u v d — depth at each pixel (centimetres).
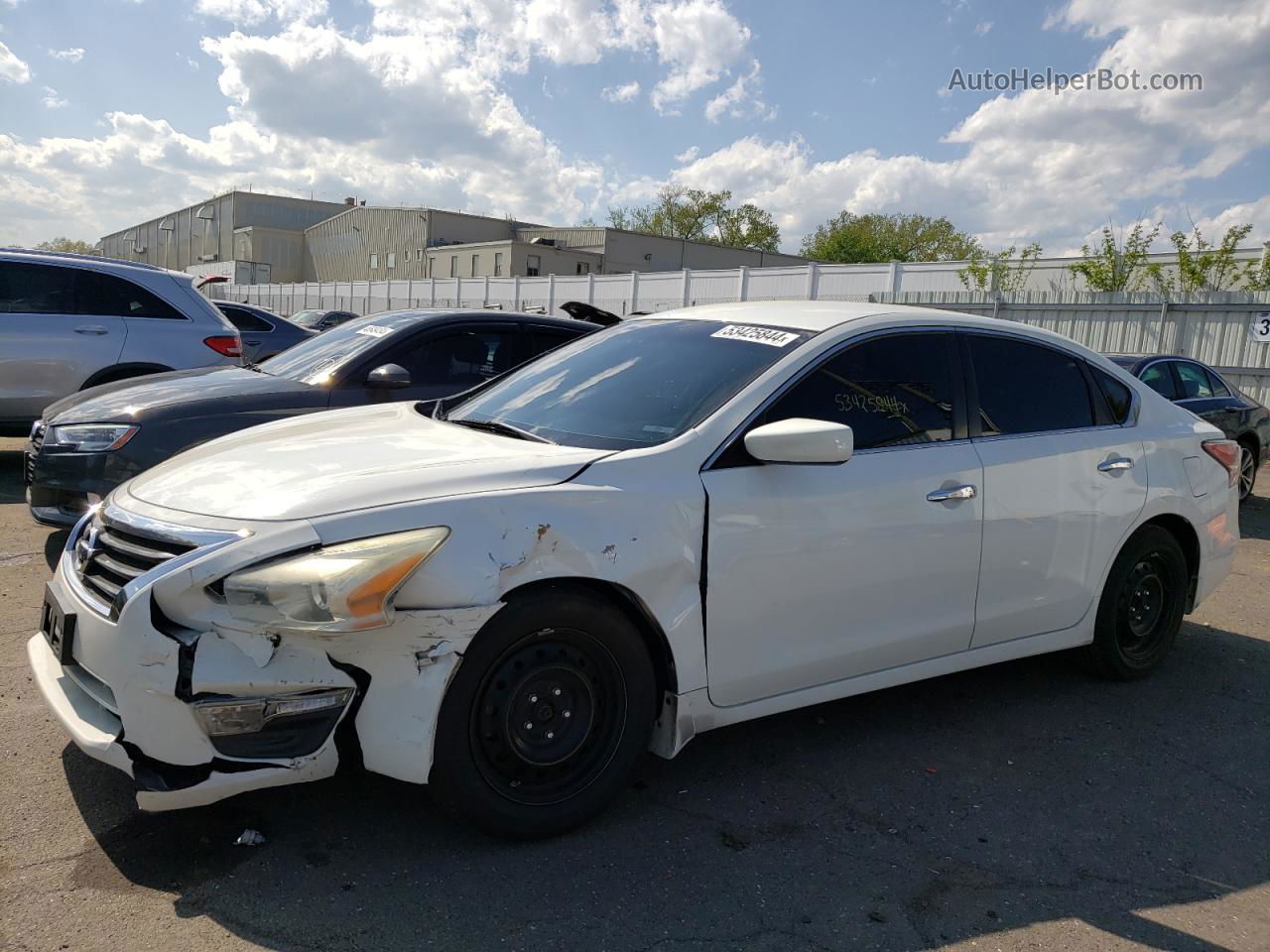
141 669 248
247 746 250
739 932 253
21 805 293
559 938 245
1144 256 1933
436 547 259
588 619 283
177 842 278
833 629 335
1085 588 416
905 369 367
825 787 337
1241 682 465
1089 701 430
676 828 304
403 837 287
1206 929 265
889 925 260
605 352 400
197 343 825
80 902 248
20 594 494
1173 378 1026
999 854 300
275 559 250
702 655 306
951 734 389
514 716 277
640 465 299
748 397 327
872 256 6456
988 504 370
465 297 3628
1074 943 256
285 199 8175
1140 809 334
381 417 384
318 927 244
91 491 525
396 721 257
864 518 335
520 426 353
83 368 780
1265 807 340
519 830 281
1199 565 465
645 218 7812
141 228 10381
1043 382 412
